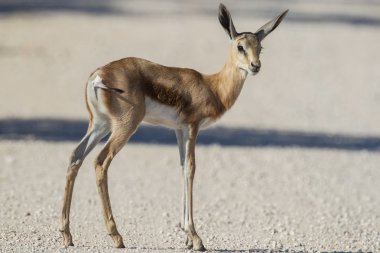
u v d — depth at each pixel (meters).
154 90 26.91
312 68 87.00
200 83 27.78
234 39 27.89
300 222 34.50
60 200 36.50
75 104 63.38
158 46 96.75
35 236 29.44
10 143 49.41
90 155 46.25
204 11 143.12
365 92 73.19
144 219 33.69
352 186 42.06
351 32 119.62
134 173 43.34
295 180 43.03
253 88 73.94
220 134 54.72
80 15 128.12
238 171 44.75
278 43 106.12
